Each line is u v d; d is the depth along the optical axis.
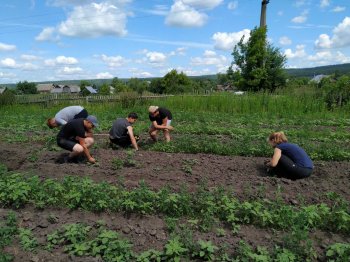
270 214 5.21
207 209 5.37
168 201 5.43
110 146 10.18
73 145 8.02
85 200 5.73
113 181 6.69
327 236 5.05
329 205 5.87
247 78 32.06
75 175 7.20
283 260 4.20
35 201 5.89
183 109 20.81
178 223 5.28
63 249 4.66
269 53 31.47
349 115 17.55
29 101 23.83
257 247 4.55
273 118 16.53
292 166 6.93
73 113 8.98
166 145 9.64
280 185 6.59
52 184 6.14
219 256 4.47
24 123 15.07
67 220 5.41
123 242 4.48
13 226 5.09
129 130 9.48
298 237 4.57
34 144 10.65
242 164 8.05
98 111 20.38
